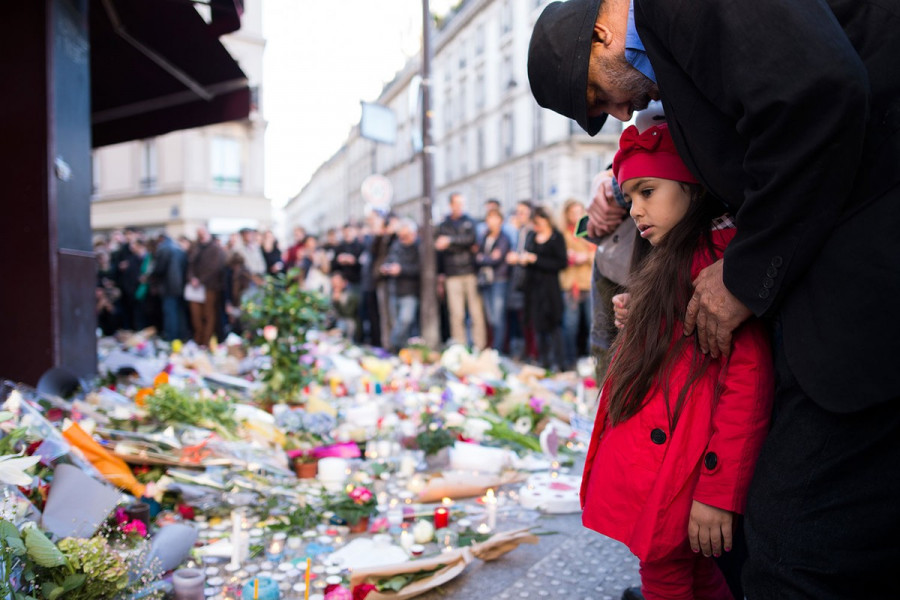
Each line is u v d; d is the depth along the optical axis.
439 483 3.18
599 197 2.23
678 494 1.49
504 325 8.73
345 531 2.76
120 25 5.81
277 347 4.78
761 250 1.19
